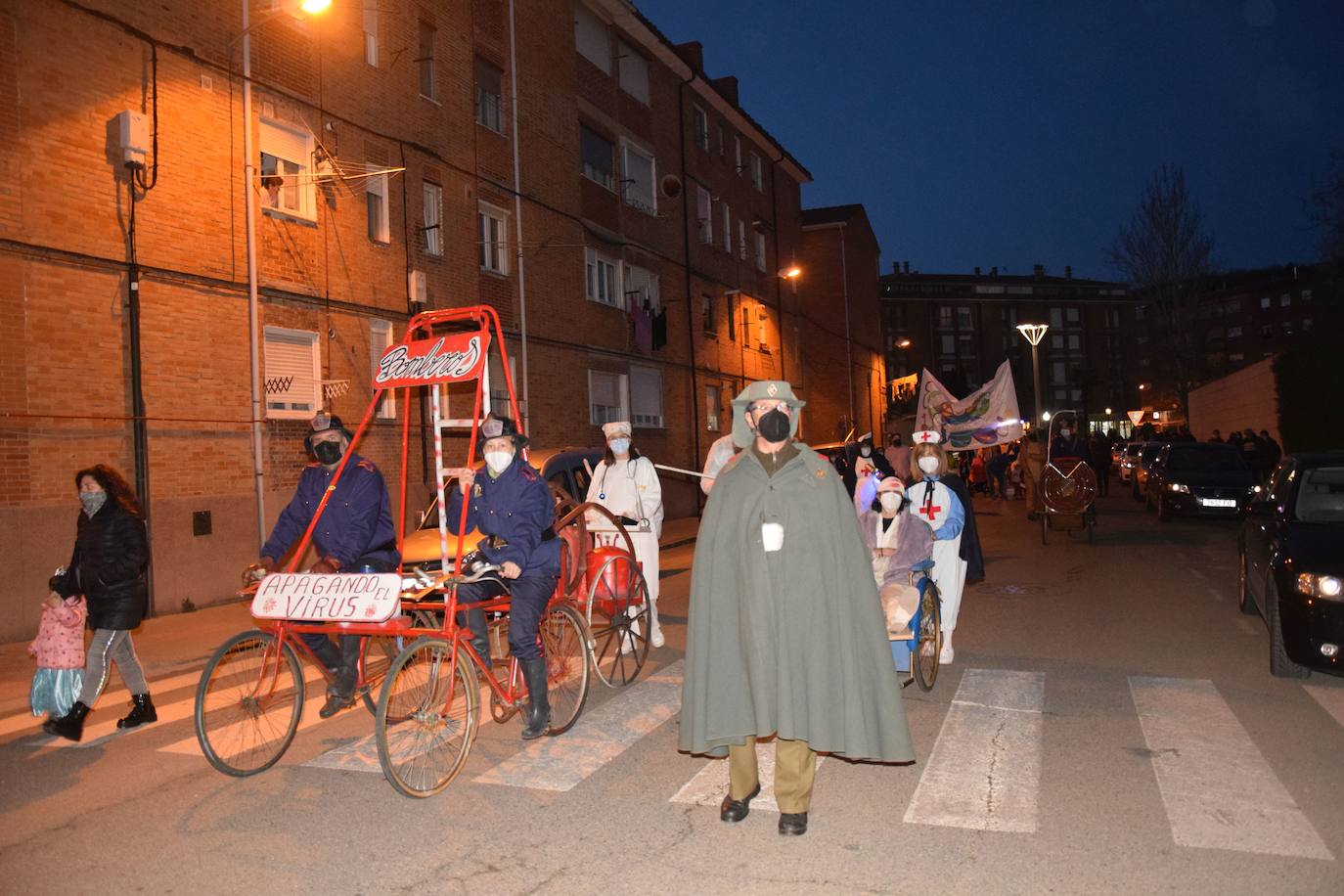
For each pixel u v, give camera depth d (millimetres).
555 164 22375
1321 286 29578
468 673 5121
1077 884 3713
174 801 4898
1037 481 16672
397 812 4652
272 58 14328
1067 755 5270
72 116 11516
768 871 3900
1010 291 94125
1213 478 19438
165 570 12281
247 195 13727
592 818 4523
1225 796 4602
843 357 45688
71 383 11359
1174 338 48375
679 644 8727
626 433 8258
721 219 32344
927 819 4406
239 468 13414
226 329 13344
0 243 10680
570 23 23422
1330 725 5766
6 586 10469
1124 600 10531
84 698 6105
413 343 6121
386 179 16719
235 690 5258
